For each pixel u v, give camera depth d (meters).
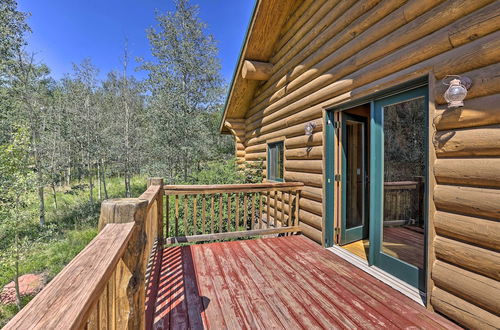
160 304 2.10
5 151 5.96
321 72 3.51
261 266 2.88
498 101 1.56
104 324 0.97
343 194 3.52
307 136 3.90
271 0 4.27
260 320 1.89
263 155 6.21
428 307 2.00
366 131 3.83
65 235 8.41
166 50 9.91
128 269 1.13
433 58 1.99
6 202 5.72
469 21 1.71
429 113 2.00
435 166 1.97
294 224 4.17
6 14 8.30
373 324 1.83
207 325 1.83
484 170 1.62
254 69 5.36
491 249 1.60
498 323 1.54
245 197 3.88
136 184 17.31
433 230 1.98
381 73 2.47
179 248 3.49
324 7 3.43
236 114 7.74
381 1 2.50
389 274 2.57
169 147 9.16
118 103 15.34
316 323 1.85
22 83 9.18
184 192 3.59
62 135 11.56
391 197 2.56
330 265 2.90
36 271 6.42
